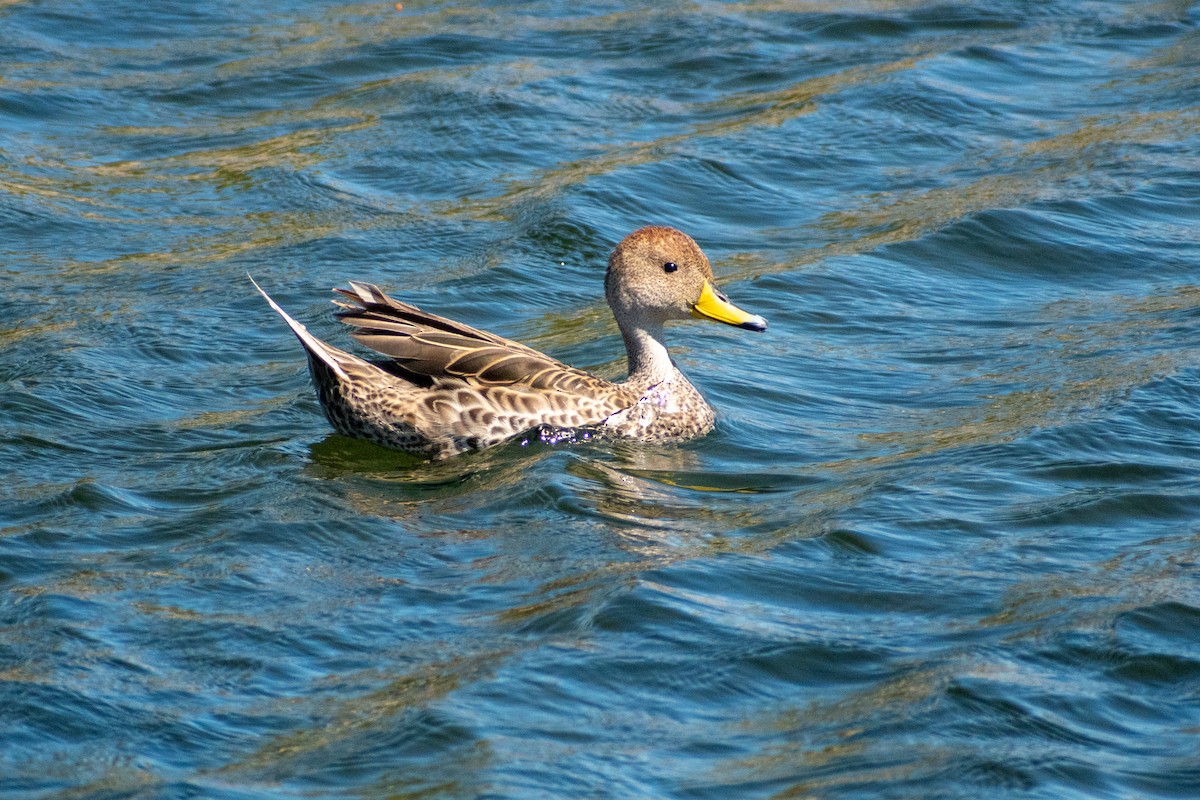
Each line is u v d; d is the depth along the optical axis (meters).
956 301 17.28
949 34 27.11
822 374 15.24
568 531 11.31
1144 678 9.30
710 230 19.56
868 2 28.53
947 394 14.54
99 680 9.09
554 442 13.42
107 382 14.50
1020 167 21.31
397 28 26.95
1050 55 26.00
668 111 23.55
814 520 11.52
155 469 12.62
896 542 11.13
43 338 15.52
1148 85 24.48
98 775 8.20
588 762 8.35
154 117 23.06
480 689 9.01
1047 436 13.09
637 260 13.95
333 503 11.82
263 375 15.05
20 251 18.23
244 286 17.31
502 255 18.31
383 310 13.67
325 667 9.34
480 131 22.36
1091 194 20.09
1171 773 8.39
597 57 25.78
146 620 9.82
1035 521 11.50
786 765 8.39
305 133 22.39
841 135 22.56
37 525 11.33
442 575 10.59
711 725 8.80
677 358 15.59
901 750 8.52
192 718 8.75
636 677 9.22
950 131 22.80
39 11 26.89
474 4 28.48
